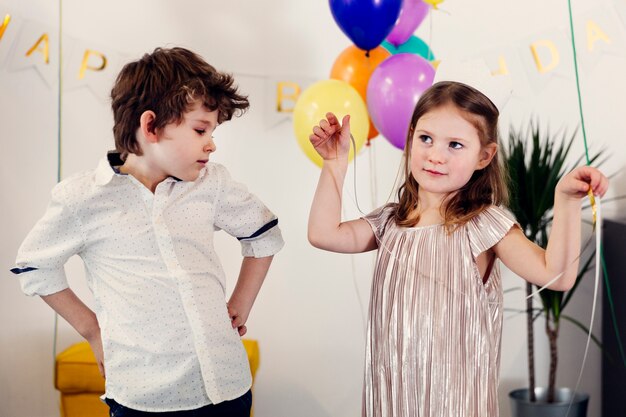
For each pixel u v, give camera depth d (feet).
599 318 7.75
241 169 7.88
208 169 4.77
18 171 7.23
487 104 4.50
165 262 4.47
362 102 6.15
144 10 7.64
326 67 7.83
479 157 4.53
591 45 7.50
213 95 4.47
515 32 7.68
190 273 4.50
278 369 8.00
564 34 7.53
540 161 7.45
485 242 4.45
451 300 4.44
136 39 7.64
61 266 4.65
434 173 4.46
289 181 7.89
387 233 4.71
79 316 4.75
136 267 4.47
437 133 4.44
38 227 4.55
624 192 7.64
